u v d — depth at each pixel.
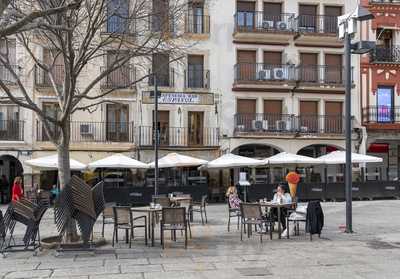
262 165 29.77
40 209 12.55
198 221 18.83
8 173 31.16
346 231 15.04
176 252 11.87
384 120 34.69
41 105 29.41
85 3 14.69
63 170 13.23
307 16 34.06
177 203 17.58
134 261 10.80
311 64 34.06
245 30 32.50
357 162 29.64
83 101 29.89
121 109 30.86
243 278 9.21
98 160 28.56
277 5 33.94
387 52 35.06
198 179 31.52
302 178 33.62
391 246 12.55
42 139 29.67
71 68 12.65
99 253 11.79
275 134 32.28
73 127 30.05
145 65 21.36
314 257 11.16
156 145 20.47
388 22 35.06
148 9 15.88
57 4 12.18
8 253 11.91
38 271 9.93
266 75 32.75
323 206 25.77
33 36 21.28
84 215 11.88
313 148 34.28
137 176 30.83
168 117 31.62
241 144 32.19
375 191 30.77
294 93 33.34
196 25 32.44
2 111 29.39
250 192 28.62
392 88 35.09
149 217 14.33
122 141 30.80
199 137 32.06
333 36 33.59
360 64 34.62
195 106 31.92
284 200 14.73
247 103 32.88
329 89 33.66
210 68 32.44
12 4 11.39
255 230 15.56
